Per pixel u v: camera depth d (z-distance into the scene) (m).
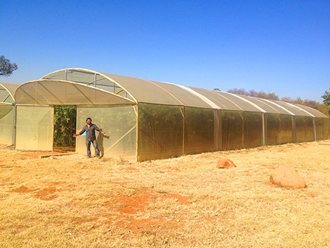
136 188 9.18
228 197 8.38
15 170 11.73
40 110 18.95
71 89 15.80
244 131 21.95
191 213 7.15
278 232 6.08
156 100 15.72
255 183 10.12
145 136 14.91
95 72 15.51
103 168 12.60
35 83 16.33
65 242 5.47
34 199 8.02
